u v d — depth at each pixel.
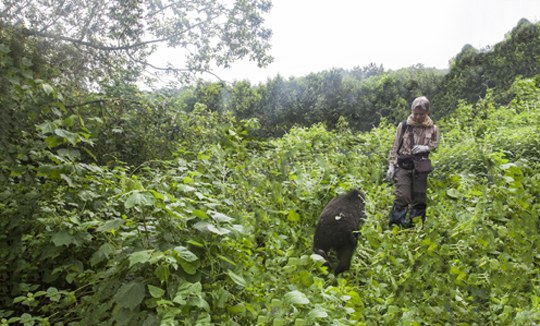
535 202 5.85
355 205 5.66
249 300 3.22
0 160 4.16
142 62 8.45
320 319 3.09
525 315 3.53
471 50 27.78
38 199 4.05
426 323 3.91
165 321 2.49
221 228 3.17
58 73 6.39
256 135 12.48
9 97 4.11
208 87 9.08
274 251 4.74
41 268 3.93
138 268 2.94
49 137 4.04
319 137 9.65
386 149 9.05
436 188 6.78
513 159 7.27
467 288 4.47
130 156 7.07
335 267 5.36
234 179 6.17
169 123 7.41
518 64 24.11
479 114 11.03
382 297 4.50
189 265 2.90
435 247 4.89
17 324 3.69
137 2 7.86
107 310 2.99
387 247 5.08
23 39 5.19
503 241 5.17
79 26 7.38
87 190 4.21
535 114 9.23
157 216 3.21
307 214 6.53
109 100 6.90
